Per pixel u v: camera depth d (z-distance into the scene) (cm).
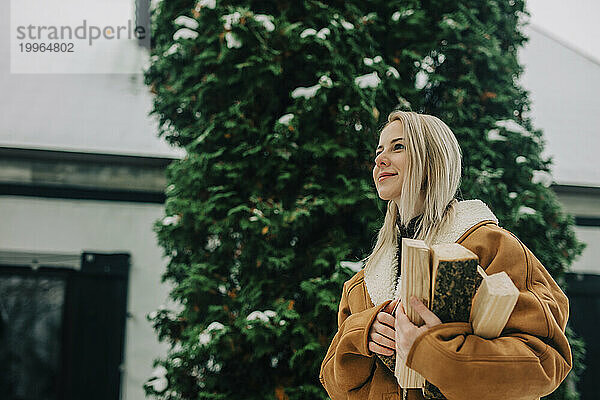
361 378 121
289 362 289
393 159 122
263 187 324
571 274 506
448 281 94
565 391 332
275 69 318
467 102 357
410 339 97
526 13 397
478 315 94
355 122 317
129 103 538
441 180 118
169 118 377
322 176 316
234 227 320
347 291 137
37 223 510
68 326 498
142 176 523
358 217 314
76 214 516
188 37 339
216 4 335
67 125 524
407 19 349
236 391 303
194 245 335
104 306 504
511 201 340
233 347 300
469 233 114
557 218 354
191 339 306
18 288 500
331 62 321
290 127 313
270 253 312
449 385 93
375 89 320
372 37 351
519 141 357
